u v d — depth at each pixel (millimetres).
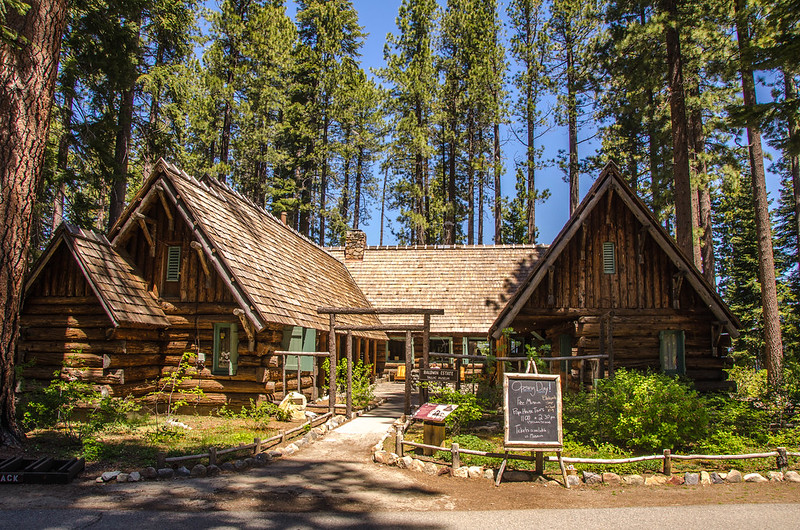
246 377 14258
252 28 34812
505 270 29562
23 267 10461
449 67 39000
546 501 7586
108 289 13391
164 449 9938
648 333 15406
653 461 9211
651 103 24906
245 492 7684
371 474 8938
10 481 7887
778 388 13227
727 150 23172
